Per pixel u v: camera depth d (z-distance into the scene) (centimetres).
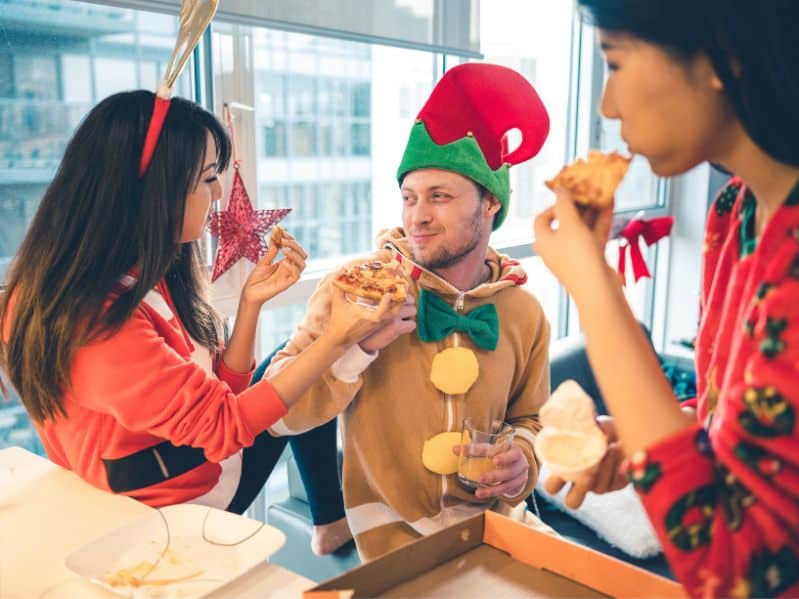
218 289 186
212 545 102
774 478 57
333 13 183
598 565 84
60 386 113
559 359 241
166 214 111
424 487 136
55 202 110
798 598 59
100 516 111
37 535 104
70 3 160
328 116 218
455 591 84
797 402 56
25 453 132
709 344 81
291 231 218
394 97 235
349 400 128
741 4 57
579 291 68
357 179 232
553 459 78
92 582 93
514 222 290
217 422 110
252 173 192
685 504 59
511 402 151
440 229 129
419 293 135
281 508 193
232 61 182
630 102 65
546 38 277
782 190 67
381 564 83
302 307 234
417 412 135
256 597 92
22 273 111
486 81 124
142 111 111
